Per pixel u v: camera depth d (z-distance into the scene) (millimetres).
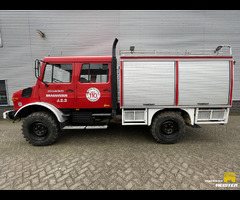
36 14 5520
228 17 5781
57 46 5707
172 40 5836
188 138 3525
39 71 3254
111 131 4109
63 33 5672
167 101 3049
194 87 2994
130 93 3031
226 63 2938
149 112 3129
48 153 2816
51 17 5570
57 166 2381
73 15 5613
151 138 3557
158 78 2990
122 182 1998
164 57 2959
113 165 2393
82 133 3939
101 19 5680
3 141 3414
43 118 2990
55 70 3145
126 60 2967
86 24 5680
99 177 2104
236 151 2846
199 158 2584
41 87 3152
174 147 3033
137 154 2750
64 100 3189
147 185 1941
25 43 5621
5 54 5594
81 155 2734
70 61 3107
